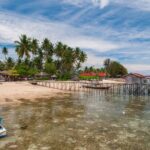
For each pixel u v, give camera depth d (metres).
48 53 97.06
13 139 14.29
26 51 79.19
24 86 54.00
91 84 60.16
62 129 16.81
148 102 33.59
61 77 95.31
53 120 19.88
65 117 21.28
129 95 44.16
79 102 32.50
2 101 30.55
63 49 97.88
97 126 17.88
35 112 23.50
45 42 95.69
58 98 36.66
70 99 35.91
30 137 14.71
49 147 12.87
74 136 15.02
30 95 38.56
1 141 13.88
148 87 43.28
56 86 59.62
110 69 126.81
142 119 20.78
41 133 15.66
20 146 13.01
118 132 16.12
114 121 19.81
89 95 43.22
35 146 13.02
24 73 81.56
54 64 97.75
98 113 23.73
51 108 26.33
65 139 14.35
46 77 92.62
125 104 31.19
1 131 14.59
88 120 20.09
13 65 105.75
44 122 19.05
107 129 16.97
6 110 24.28
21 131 16.12
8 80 77.75
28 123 18.58
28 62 98.00
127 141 14.04
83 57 105.44
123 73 124.69
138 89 43.91
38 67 98.06
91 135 15.29
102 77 111.75
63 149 12.55
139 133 15.89
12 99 32.78
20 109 25.06
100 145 13.24
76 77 102.88
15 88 47.97
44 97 37.06
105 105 30.02
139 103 32.41
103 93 47.69
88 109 26.33
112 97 40.47
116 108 27.44
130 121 19.86
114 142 13.81
